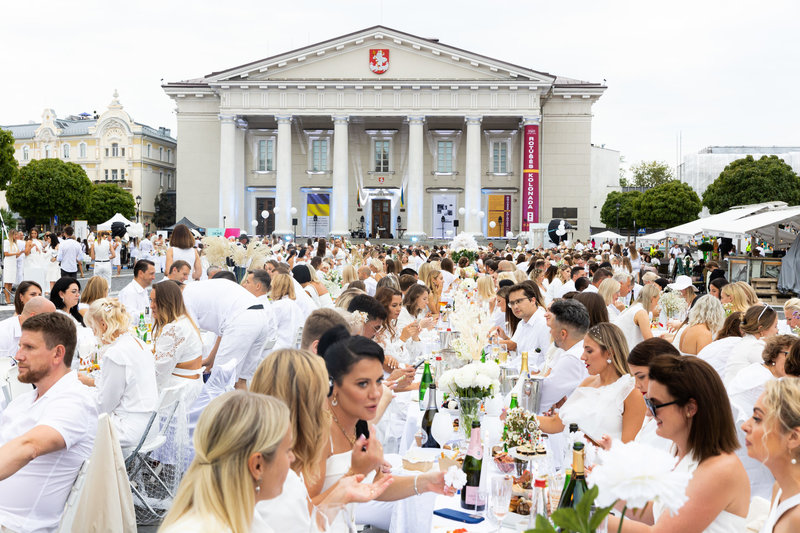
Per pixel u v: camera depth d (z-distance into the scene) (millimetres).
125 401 6352
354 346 3764
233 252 17797
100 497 4770
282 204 54281
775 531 3184
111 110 87000
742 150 114875
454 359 6441
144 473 6906
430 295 12109
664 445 4344
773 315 6547
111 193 76250
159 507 6574
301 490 3125
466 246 26422
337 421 3898
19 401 5164
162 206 84375
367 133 59281
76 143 90312
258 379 3449
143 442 6125
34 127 97438
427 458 4996
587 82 59812
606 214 80438
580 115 58812
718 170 110938
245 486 2434
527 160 54281
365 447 3852
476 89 53844
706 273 28453
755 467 5262
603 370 5105
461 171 59438
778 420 3168
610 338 5047
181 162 59625
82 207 68625
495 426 5375
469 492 4207
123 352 6297
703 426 3416
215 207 59656
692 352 8008
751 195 61000
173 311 7281
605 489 2271
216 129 59500
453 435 5191
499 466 4391
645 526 3379
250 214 60062
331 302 13227
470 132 54219
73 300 8680
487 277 11508
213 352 8797
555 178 59125
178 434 6559
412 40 54188
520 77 54000
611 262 23938
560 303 6234
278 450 2525
